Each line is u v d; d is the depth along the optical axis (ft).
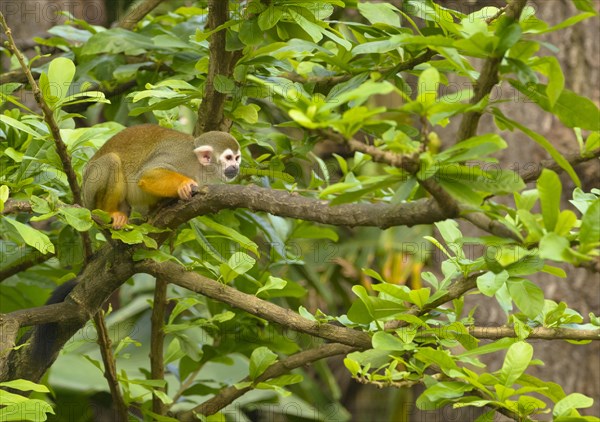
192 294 34.63
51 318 23.95
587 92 42.32
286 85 25.00
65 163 23.24
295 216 19.92
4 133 29.17
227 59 24.95
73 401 42.91
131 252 23.73
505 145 16.06
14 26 44.62
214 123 26.63
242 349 31.96
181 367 32.24
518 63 17.22
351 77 25.84
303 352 25.96
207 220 23.73
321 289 47.09
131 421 29.48
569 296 41.04
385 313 22.98
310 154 34.86
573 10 42.52
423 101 16.55
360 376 24.29
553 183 16.46
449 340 23.18
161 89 27.04
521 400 19.93
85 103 33.37
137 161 29.25
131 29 35.14
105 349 27.32
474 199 16.30
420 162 16.22
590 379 40.98
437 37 17.44
